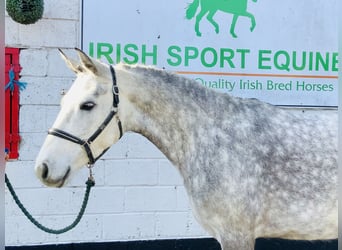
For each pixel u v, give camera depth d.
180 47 3.65
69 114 2.42
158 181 3.68
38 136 3.51
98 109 2.45
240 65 3.73
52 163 2.35
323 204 2.60
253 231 2.56
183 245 3.73
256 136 2.59
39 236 3.53
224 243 2.55
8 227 3.49
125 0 3.56
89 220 3.60
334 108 3.87
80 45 3.54
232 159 2.54
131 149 3.64
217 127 2.59
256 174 2.55
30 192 3.51
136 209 3.66
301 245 3.79
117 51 3.57
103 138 2.48
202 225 2.63
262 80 3.77
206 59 3.68
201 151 2.57
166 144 2.62
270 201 2.58
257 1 3.74
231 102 2.65
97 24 3.54
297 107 3.83
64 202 3.56
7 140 3.45
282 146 2.60
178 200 3.71
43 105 3.52
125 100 2.54
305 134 2.65
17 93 3.47
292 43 3.80
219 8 3.68
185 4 3.64
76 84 2.50
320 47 3.84
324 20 3.84
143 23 3.59
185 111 2.60
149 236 3.68
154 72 2.62
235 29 3.71
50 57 3.51
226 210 2.53
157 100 2.58
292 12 3.79
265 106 2.71
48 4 3.49
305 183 2.59
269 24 3.76
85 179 3.58
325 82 3.86
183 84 2.62
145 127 2.60
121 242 3.64
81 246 3.59
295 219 2.59
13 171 3.48
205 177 2.54
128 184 3.64
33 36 3.48
